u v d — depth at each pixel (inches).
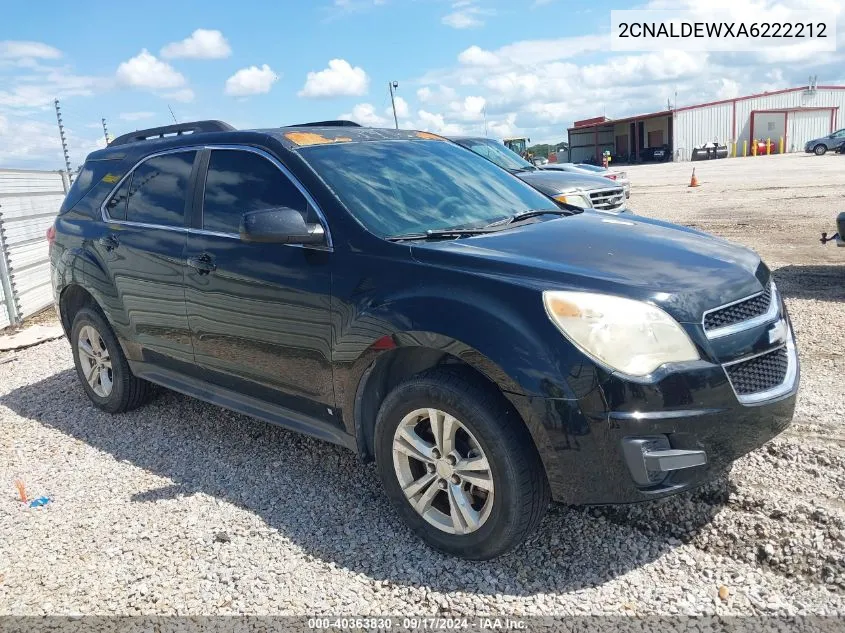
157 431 186.9
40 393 229.5
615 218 156.3
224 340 154.4
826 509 123.0
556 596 109.3
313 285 132.3
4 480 164.6
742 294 115.0
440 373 115.6
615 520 128.2
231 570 121.5
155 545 131.0
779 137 2010.3
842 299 270.2
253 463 162.9
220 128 175.3
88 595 117.2
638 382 101.8
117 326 185.8
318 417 140.8
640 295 107.1
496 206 152.9
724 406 106.1
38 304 383.2
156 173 178.1
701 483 109.1
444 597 111.0
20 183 364.8
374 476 152.3
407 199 142.3
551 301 106.3
